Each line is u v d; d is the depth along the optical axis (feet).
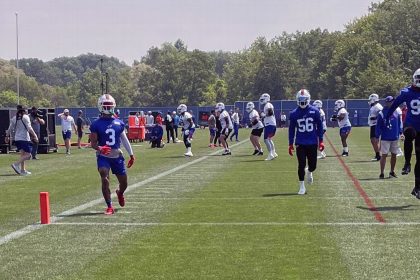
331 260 33.96
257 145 111.34
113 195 60.80
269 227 43.14
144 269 32.83
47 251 37.14
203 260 34.45
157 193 61.62
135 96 517.55
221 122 114.32
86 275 31.89
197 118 358.64
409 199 54.90
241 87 463.01
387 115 54.54
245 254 35.63
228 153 114.21
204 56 495.82
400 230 41.45
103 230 43.09
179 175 78.54
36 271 32.81
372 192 59.82
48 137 130.21
